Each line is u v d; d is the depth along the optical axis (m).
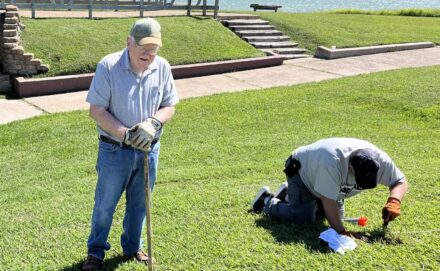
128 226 4.02
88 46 13.39
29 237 4.66
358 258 3.89
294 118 9.08
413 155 6.86
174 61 13.58
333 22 18.84
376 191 5.38
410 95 10.11
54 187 6.24
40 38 13.29
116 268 3.98
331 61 14.97
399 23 19.72
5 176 6.77
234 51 14.69
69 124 8.95
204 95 11.37
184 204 5.16
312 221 4.55
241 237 4.35
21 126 8.95
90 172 6.82
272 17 18.25
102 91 3.55
